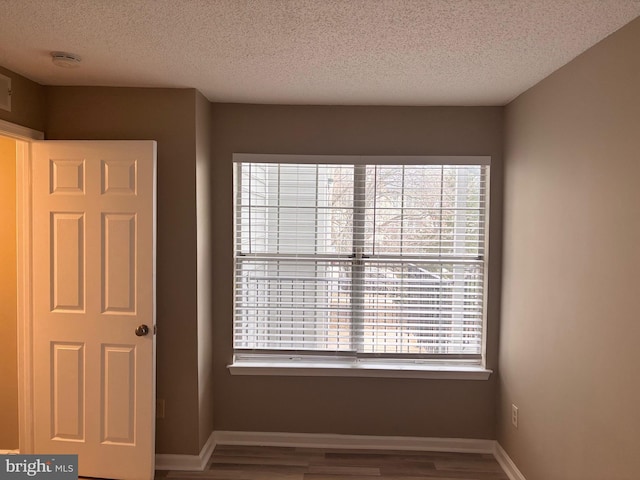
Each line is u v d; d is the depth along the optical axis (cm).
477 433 308
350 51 207
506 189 292
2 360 282
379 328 311
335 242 310
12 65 234
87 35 192
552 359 226
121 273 261
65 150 261
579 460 201
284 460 293
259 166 308
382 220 308
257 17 172
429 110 300
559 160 221
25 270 267
